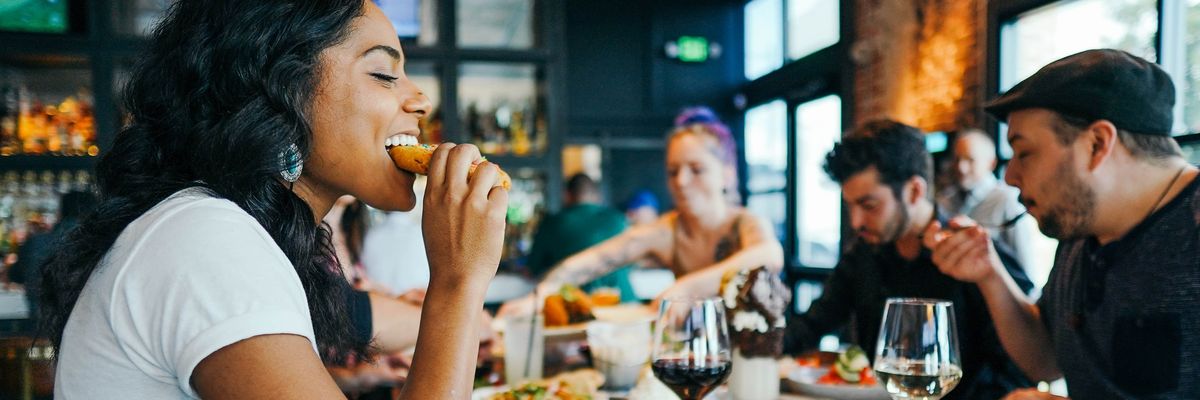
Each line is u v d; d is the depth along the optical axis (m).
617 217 3.18
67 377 0.58
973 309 1.49
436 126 4.10
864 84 4.07
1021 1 2.94
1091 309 1.13
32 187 3.47
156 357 0.54
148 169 0.67
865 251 1.72
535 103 4.34
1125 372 1.07
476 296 0.65
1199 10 2.26
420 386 0.61
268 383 0.52
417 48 3.89
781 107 5.41
